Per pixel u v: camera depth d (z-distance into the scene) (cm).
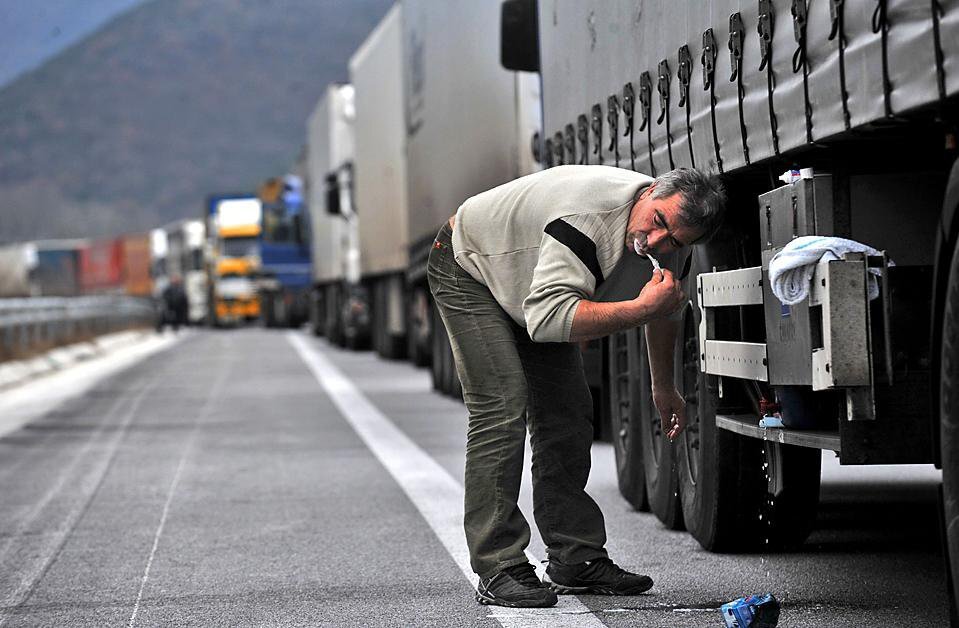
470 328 1566
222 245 15562
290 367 7544
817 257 1352
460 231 1562
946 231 1161
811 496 1859
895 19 1187
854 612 1534
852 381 1314
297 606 1648
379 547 2045
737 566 1822
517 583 1573
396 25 6619
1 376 6781
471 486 1577
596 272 1476
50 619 1623
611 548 1980
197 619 1597
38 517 2431
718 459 1817
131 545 2119
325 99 10062
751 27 1548
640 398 2230
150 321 16262
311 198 12006
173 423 4281
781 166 1559
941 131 1291
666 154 1888
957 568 1177
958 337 1144
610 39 2159
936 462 1209
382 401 5022
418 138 5241
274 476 2923
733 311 1714
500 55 3194
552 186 1510
